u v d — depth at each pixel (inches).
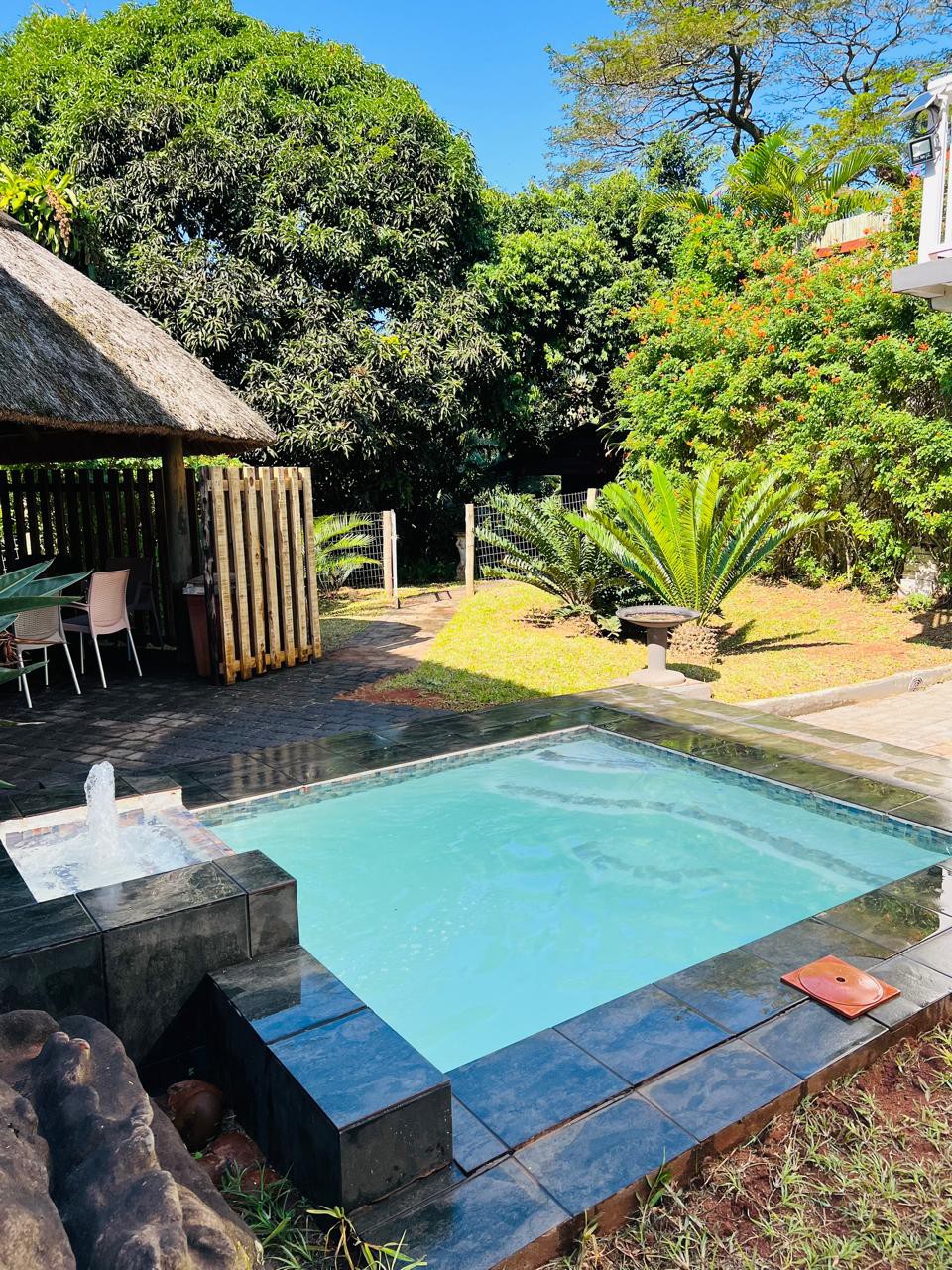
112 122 601.6
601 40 907.4
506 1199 87.2
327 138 655.1
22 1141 72.9
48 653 390.0
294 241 623.5
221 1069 111.2
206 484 320.8
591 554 413.4
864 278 449.4
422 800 220.1
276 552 350.0
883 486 434.6
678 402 523.5
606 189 807.1
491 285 716.0
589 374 782.5
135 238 614.5
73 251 568.1
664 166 870.4
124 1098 83.5
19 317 293.7
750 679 339.3
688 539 363.6
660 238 799.1
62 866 147.7
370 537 556.7
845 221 556.4
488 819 208.2
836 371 445.1
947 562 441.4
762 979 126.9
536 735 249.9
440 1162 91.1
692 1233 87.2
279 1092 95.8
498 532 611.5
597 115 959.6
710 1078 105.0
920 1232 87.2
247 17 687.1
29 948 99.0
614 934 159.2
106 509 421.7
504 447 824.9
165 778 182.4
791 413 482.6
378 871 183.2
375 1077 91.7
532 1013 136.8
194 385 357.1
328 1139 85.7
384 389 626.2
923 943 136.9
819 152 749.9
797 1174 94.3
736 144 985.5
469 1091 103.6
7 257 321.1
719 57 914.1
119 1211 69.2
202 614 338.3
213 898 113.1
